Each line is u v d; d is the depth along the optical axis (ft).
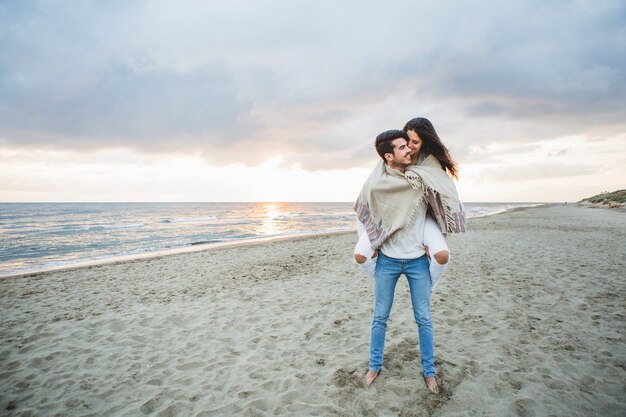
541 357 9.30
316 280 20.92
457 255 26.61
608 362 8.84
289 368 9.69
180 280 23.16
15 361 11.20
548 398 7.41
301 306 15.62
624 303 13.30
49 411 8.23
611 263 20.79
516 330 11.28
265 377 9.29
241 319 14.32
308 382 8.79
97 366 10.62
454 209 6.97
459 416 6.97
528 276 18.47
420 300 7.66
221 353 11.10
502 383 8.09
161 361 10.75
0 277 25.84
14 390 9.34
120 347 12.04
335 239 46.21
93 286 22.39
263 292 18.57
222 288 20.12
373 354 8.36
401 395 7.82
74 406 8.41
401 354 9.89
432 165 7.32
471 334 11.17
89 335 13.37
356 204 8.03
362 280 20.29
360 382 8.49
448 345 10.39
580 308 13.01
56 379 9.87
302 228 85.51
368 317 13.61
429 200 7.12
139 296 19.21
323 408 7.57
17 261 38.93
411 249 7.42
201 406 8.08
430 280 7.71
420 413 7.14
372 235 7.61
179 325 14.05
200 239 61.05
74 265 32.01
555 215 81.30
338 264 26.27
